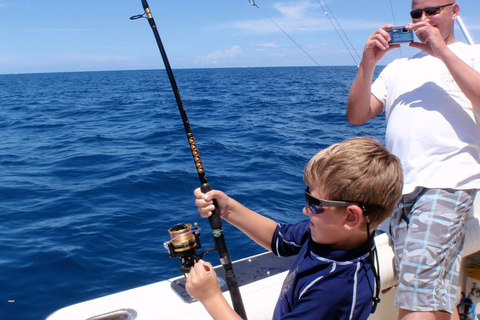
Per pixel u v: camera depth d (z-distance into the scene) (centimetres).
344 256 103
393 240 176
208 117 1438
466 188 163
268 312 152
